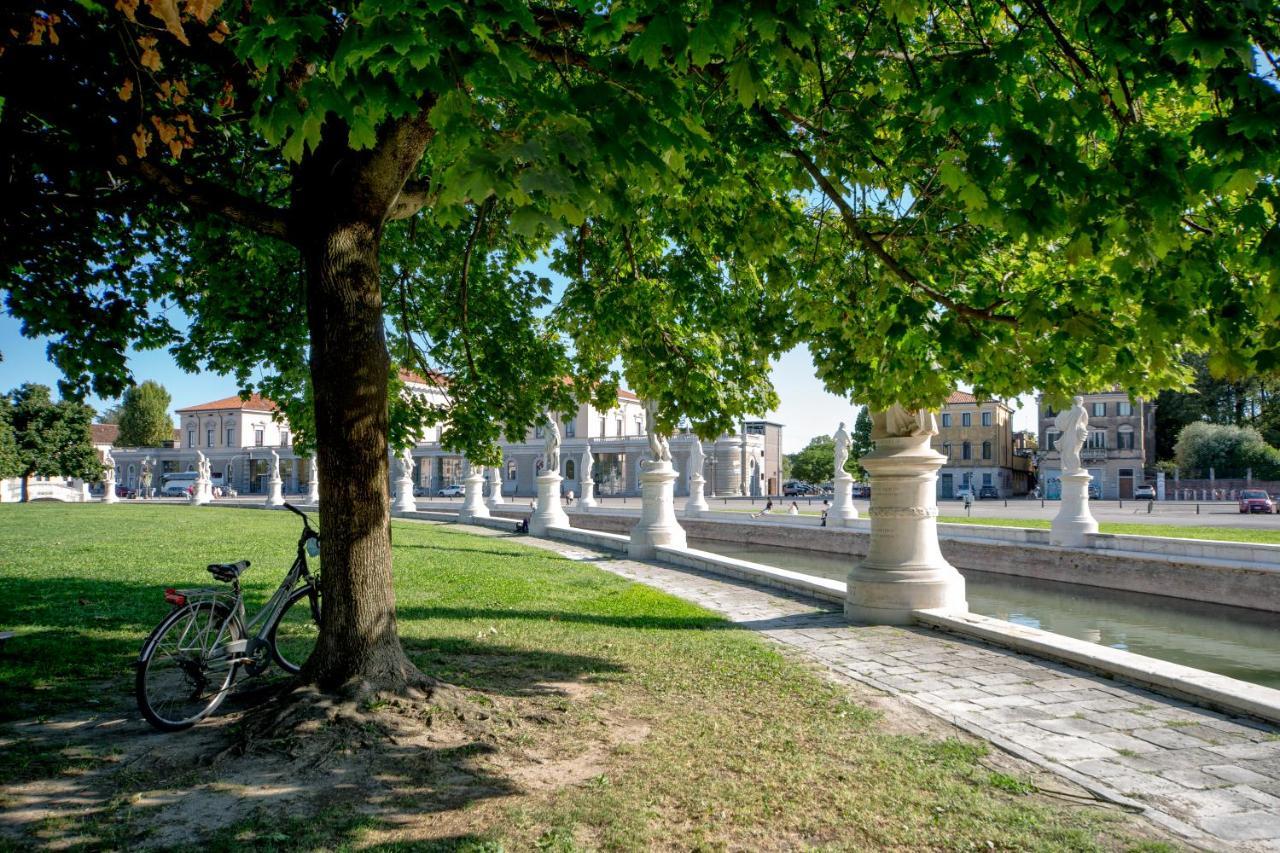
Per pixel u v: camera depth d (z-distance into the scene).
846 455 30.44
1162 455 78.44
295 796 3.92
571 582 12.90
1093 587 20.08
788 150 5.38
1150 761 4.84
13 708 5.31
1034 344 5.52
